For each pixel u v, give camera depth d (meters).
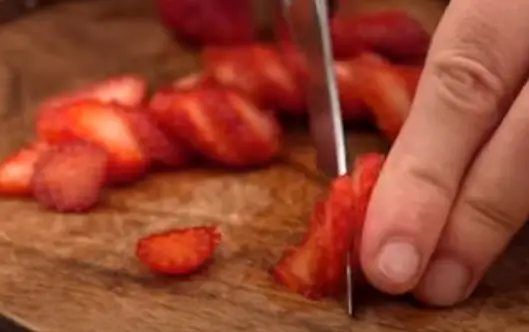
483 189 0.37
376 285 0.37
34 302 0.40
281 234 0.43
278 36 0.53
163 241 0.41
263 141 0.47
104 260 0.42
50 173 0.45
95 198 0.45
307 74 0.47
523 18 0.38
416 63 0.51
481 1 0.38
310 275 0.39
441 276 0.38
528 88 0.37
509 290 0.39
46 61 0.56
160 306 0.39
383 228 0.37
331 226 0.39
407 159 0.37
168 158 0.47
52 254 0.42
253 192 0.46
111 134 0.47
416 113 0.38
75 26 0.59
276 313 0.39
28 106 0.52
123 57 0.56
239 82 0.50
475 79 0.37
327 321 0.38
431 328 0.37
